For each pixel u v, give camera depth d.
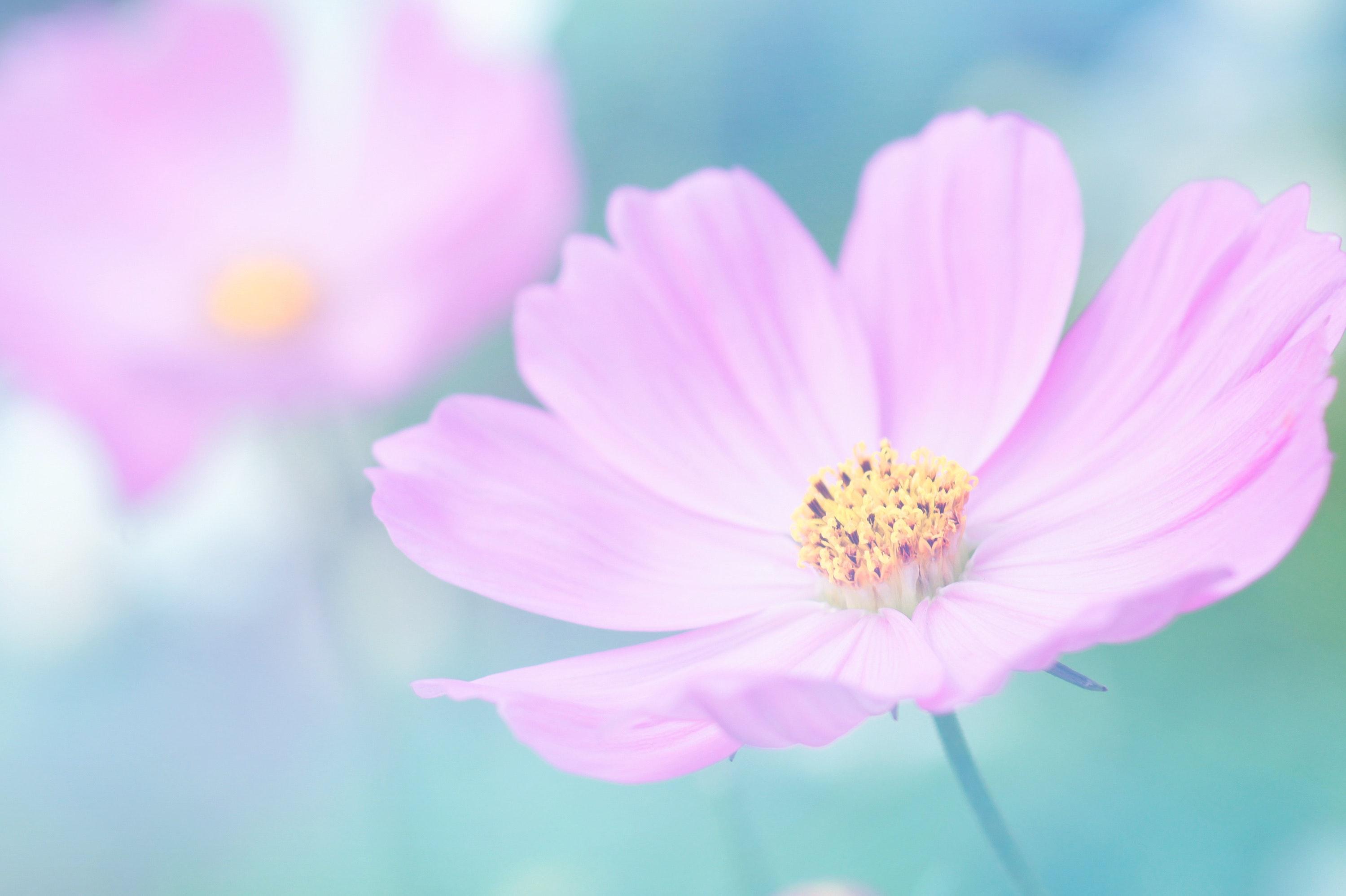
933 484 0.30
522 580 0.30
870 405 0.31
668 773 0.27
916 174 0.32
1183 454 0.29
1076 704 0.39
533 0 0.38
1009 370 0.31
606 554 0.30
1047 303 0.31
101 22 0.36
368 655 0.36
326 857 0.39
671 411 0.31
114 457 0.33
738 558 0.31
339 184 0.35
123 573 0.39
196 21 0.35
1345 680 0.38
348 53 0.35
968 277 0.31
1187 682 0.39
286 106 0.35
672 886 0.37
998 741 0.38
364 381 0.33
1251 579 0.26
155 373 0.33
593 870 0.37
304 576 0.37
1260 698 0.38
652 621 0.30
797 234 0.32
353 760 0.39
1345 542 0.39
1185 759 0.38
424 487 0.30
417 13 0.34
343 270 0.34
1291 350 0.28
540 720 0.27
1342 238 0.40
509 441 0.31
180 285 0.35
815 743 0.27
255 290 0.34
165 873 0.39
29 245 0.34
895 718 0.28
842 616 0.30
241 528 0.38
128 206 0.35
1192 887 0.36
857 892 0.32
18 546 0.38
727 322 0.32
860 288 0.32
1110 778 0.38
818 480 0.31
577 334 0.31
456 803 0.38
